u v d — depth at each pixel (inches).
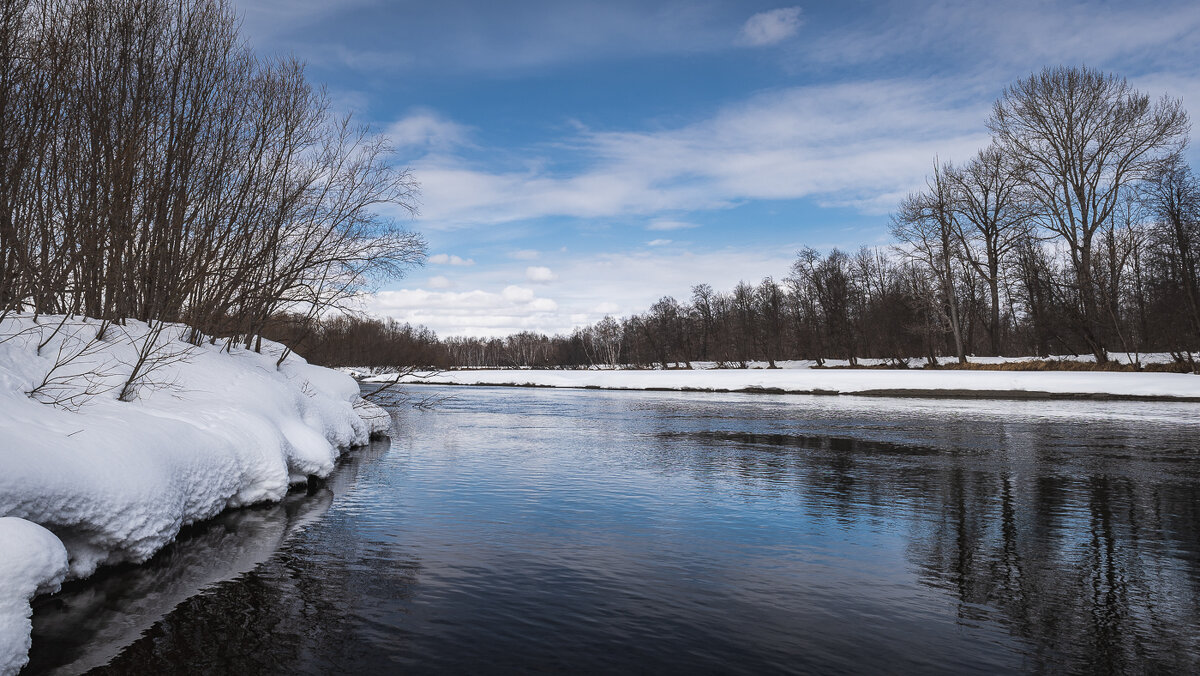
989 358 2092.8
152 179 567.8
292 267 759.1
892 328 2381.9
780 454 749.9
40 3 510.3
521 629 261.4
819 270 2721.5
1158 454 729.6
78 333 461.1
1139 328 1972.2
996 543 390.9
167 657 231.1
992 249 2117.4
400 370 1211.2
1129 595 305.6
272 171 714.2
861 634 261.0
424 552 365.1
